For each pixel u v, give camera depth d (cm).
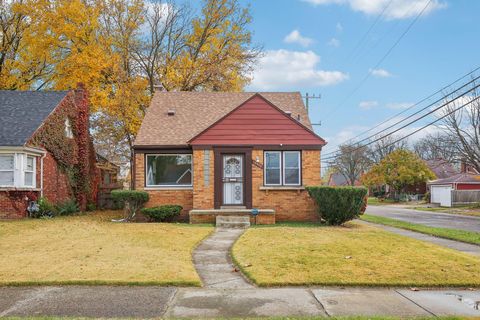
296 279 777
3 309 618
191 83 3303
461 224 2141
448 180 4916
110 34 3167
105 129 3066
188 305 638
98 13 3033
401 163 5738
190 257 985
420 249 1083
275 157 1884
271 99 2406
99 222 1747
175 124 2148
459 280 779
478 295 707
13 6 3008
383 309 623
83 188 2406
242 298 676
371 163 7294
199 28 3447
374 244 1149
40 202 1939
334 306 636
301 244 1138
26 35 2969
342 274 812
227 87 3356
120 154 3216
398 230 1714
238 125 1870
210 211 1769
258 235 1321
